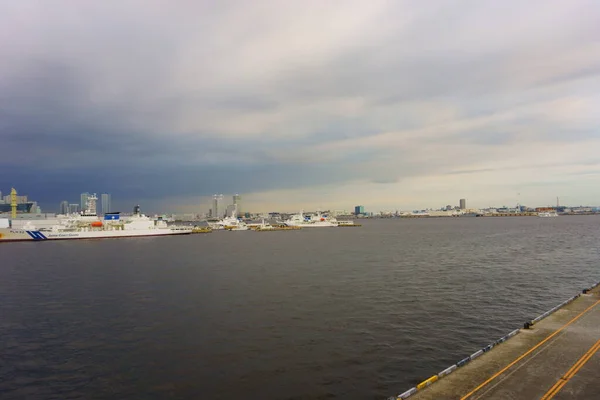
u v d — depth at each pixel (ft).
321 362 112.68
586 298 143.43
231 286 227.61
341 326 145.89
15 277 273.54
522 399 71.77
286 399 91.71
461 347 123.24
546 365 85.87
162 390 97.30
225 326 148.15
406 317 156.56
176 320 157.07
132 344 130.21
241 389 97.09
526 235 627.46
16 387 100.27
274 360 114.73
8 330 146.72
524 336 104.47
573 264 295.69
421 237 650.43
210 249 491.31
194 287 226.58
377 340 130.31
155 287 228.43
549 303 176.76
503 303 177.17
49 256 418.10
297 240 651.66
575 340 100.37
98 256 414.21
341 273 270.26
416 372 105.09
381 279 242.58
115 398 93.81
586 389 74.84
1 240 646.33
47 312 172.55
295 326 146.82
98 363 114.62
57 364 114.42
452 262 319.06
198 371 108.06
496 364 87.35
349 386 97.66
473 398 72.95
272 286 224.94
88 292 216.13
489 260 326.65
